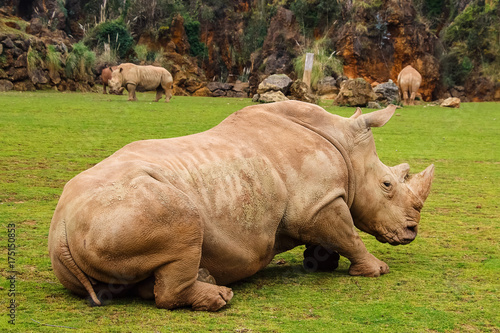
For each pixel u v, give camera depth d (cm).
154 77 3903
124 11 6544
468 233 940
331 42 5825
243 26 7275
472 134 2428
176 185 590
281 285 674
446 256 813
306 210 671
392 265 769
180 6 6919
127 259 552
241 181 634
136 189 556
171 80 3988
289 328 531
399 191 743
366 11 5762
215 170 625
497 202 1183
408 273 730
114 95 4394
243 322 544
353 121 736
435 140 2186
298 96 3997
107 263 550
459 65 6228
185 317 552
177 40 6525
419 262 783
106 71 4534
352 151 728
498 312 586
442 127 2684
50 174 1277
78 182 577
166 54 6178
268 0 7288
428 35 6041
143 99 4184
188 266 560
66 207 568
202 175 616
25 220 908
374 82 5700
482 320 564
